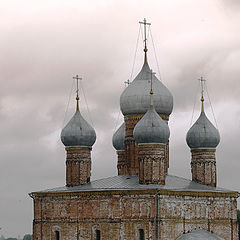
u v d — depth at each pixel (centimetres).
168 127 14488
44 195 15212
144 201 13962
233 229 14975
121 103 15825
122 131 16712
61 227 14975
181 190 14200
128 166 15638
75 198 14825
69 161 15712
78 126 15688
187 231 14250
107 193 14325
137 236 13988
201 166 15488
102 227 14375
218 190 14875
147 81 15688
